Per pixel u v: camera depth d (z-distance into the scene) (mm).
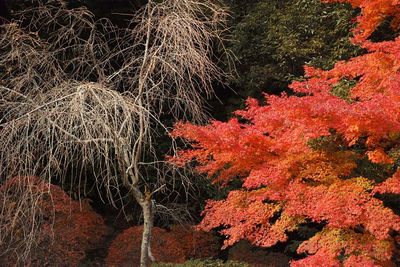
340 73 6168
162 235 8102
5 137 5715
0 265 6980
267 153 5652
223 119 10312
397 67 5531
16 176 6020
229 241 5574
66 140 5570
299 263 4805
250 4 10344
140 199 6055
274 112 5391
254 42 9719
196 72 6453
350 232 5008
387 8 6590
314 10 9234
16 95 6020
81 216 7965
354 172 6152
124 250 8016
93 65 6832
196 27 6160
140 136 5648
